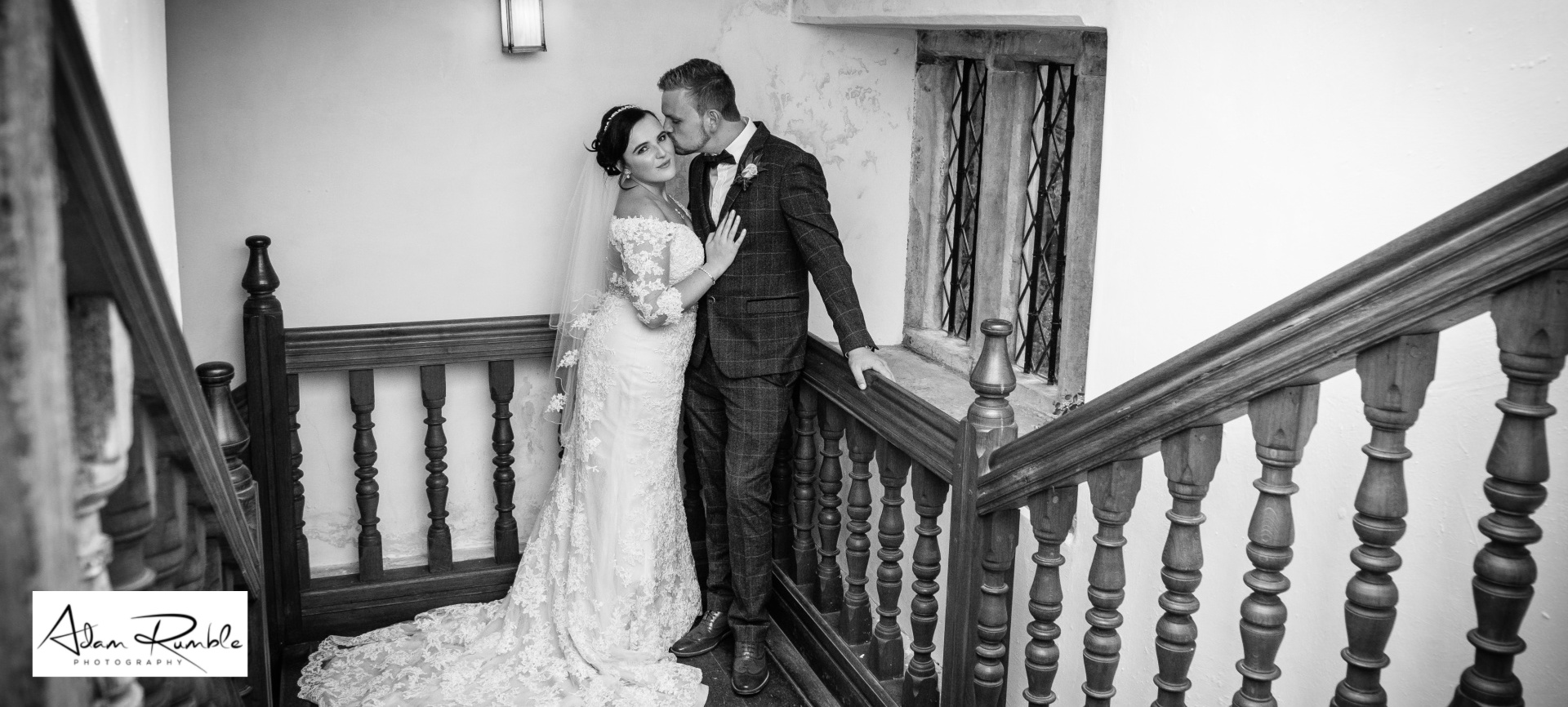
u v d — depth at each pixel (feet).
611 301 11.50
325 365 12.03
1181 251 7.42
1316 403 5.17
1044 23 8.99
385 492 13.00
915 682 9.52
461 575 12.84
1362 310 4.69
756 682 11.38
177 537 4.78
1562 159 3.92
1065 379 10.49
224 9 11.37
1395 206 5.89
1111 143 8.12
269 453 11.78
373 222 12.19
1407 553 6.02
